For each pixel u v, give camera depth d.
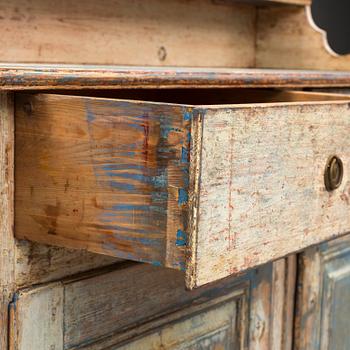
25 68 0.96
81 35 1.65
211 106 0.91
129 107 0.94
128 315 1.25
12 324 1.07
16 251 1.07
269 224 1.02
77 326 1.16
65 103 1.00
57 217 1.03
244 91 1.51
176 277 1.34
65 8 1.61
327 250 1.75
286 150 1.03
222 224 0.94
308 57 2.06
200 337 1.42
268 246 1.02
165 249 0.92
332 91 1.68
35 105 1.03
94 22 1.68
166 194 0.92
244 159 0.96
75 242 1.01
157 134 0.92
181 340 1.37
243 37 2.12
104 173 0.97
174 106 0.90
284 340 1.69
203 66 2.00
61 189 1.02
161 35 1.86
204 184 0.90
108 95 1.36
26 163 1.05
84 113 0.98
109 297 1.21
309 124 1.07
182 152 0.90
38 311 1.10
